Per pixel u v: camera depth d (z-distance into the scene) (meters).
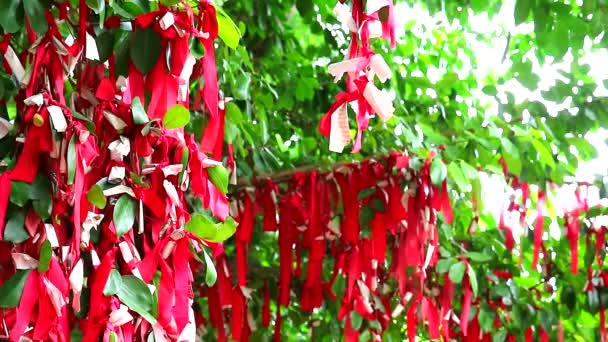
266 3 2.04
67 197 0.82
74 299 0.79
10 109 1.30
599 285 2.06
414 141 1.63
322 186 1.71
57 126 0.78
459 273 1.72
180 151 0.88
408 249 1.55
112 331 0.80
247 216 1.66
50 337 0.78
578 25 1.73
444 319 1.75
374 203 1.60
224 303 1.60
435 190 1.57
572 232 1.93
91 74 0.89
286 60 2.16
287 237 1.71
